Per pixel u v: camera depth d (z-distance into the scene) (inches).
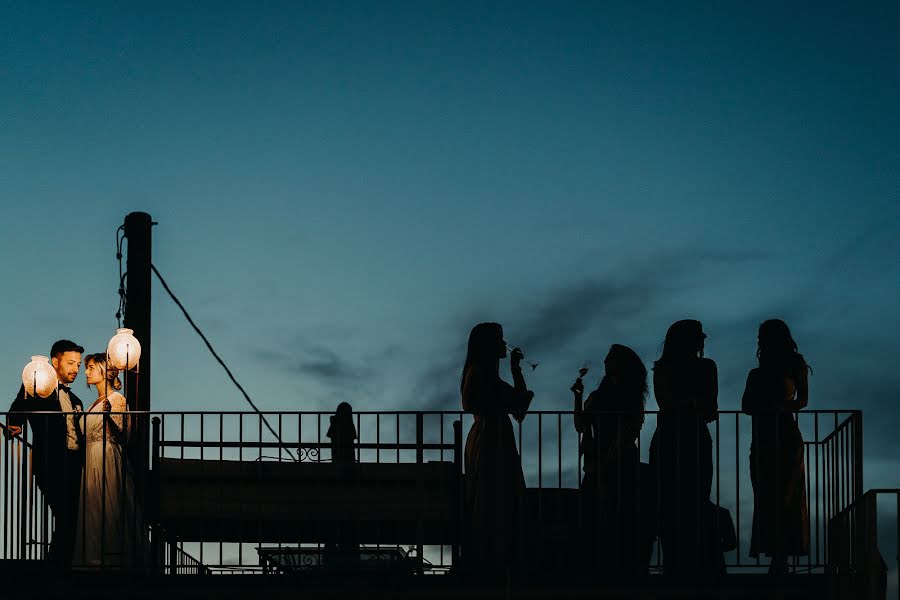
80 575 359.9
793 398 377.4
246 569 375.2
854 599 343.3
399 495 378.6
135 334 518.6
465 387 373.7
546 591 343.6
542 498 382.3
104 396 402.3
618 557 360.2
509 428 372.8
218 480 378.0
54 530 402.6
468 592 343.6
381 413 381.7
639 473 363.6
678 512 355.9
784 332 380.5
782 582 352.8
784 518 368.5
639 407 376.2
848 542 356.2
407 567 363.6
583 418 383.6
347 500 378.0
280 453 388.2
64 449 376.2
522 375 377.1
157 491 375.9
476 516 367.6
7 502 385.7
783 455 371.9
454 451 378.9
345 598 344.2
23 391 416.2
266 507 377.1
